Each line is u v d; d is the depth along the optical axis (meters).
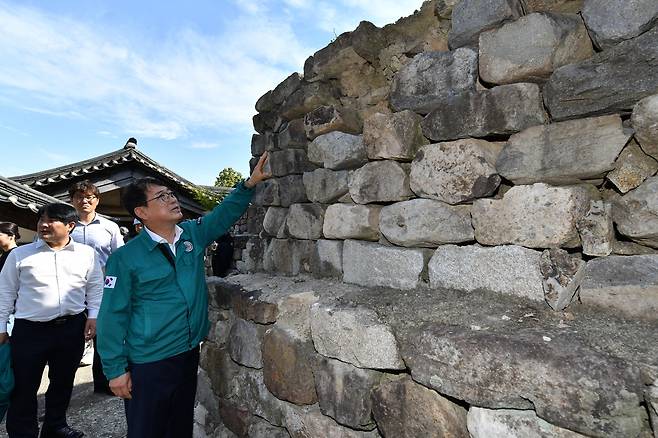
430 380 1.20
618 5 1.12
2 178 4.88
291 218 2.23
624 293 1.08
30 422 2.44
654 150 1.09
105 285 1.68
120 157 7.82
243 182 2.07
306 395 1.66
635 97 1.09
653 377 0.86
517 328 1.12
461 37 1.49
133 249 1.73
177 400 1.85
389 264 1.67
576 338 1.02
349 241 1.86
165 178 8.66
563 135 1.21
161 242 1.75
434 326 1.25
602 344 0.98
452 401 1.19
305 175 2.16
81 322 2.66
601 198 1.25
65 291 2.51
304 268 2.17
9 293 2.40
